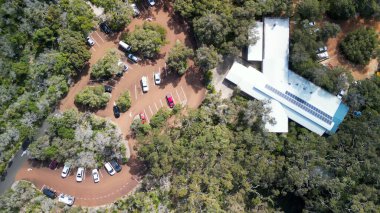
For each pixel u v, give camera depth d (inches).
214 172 3902.6
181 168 3951.8
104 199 4099.4
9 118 3941.9
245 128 4131.4
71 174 4082.2
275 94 4284.0
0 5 4018.2
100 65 4069.9
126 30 4296.3
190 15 4163.4
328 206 3912.4
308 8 4244.6
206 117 4065.0
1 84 3986.2
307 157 3983.8
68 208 4003.4
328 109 4313.5
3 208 3858.3
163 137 3900.1
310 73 4303.6
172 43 4355.3
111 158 4109.3
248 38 4183.1
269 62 4323.3
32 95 4003.4
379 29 4562.0
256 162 3929.6
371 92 4259.4
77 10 4003.4
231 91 4392.2
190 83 4343.0
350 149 4033.0
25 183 3976.4
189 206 3801.7
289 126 4347.9
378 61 4473.4
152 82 4291.3
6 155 3941.9
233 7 4183.1
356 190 3902.6
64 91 4060.0
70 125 4008.4
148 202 3986.2
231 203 3870.6
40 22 4005.9
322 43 4308.6
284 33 4343.0
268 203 4220.0
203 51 3998.5
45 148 3902.6
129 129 4205.2
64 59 3949.3
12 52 4023.1
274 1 4205.2
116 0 4047.7
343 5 4325.8
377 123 4084.6
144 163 4175.7
